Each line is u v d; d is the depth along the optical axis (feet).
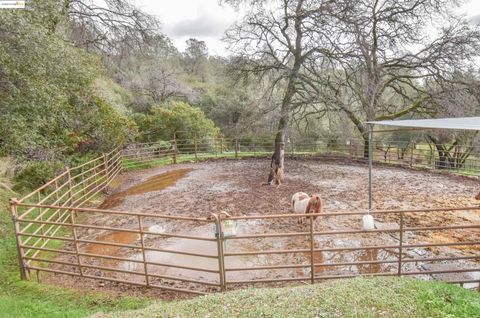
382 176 39.88
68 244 21.03
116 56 56.80
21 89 20.70
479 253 18.40
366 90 43.88
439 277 15.97
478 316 9.70
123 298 14.11
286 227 22.95
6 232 20.16
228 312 10.56
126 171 46.42
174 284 15.71
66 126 32.53
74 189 30.89
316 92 43.65
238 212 26.71
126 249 20.25
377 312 10.10
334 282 12.82
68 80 28.81
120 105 61.87
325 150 59.98
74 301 13.80
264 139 64.18
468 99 44.37
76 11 44.21
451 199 29.35
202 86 109.60
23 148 22.84
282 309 10.48
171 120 63.67
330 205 28.22
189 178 41.06
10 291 14.66
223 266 14.07
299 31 42.96
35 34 19.69
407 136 59.82
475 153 47.24
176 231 22.95
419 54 47.83
